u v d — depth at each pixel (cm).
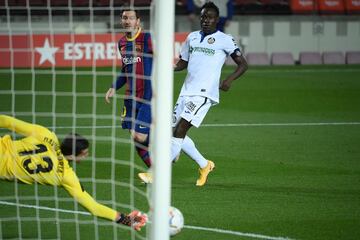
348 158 3102
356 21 6956
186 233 2077
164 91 1571
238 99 4822
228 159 3073
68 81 5438
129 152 3156
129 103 2581
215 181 2689
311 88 5312
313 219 2222
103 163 2934
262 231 2098
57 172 1891
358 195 2506
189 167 2923
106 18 6294
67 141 1908
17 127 1948
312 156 3136
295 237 2045
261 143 3422
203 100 2547
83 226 2127
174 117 2581
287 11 6956
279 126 3891
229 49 2569
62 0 6247
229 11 5919
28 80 5372
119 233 2066
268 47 6850
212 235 2059
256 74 6034
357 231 2108
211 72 2561
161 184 1580
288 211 2306
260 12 6912
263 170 2869
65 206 2331
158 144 1577
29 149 1928
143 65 2520
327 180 2714
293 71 6253
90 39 6159
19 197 2439
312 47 6912
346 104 4659
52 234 2052
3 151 1944
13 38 5897
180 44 6234
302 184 2652
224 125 3912
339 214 2278
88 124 3869
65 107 4394
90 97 4788
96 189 2536
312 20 6888
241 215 2259
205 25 2581
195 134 3653
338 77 5912
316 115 4256
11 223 2150
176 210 1877
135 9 2545
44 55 6012
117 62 6238
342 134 3669
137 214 1902
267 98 4875
